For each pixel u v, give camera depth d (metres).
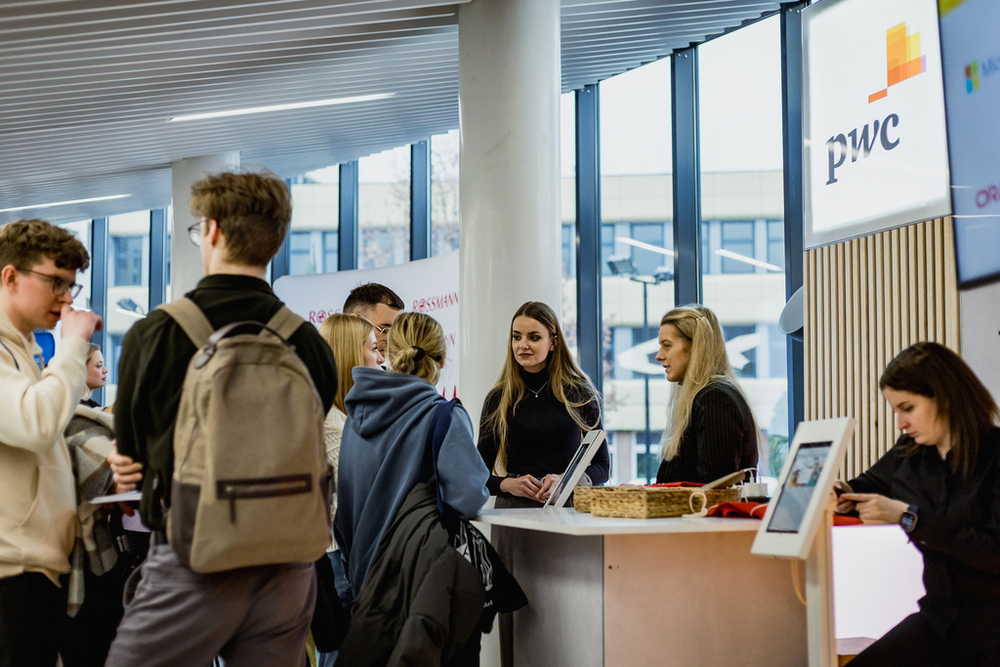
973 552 2.11
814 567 2.24
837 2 4.60
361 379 2.82
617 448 6.87
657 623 2.45
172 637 1.75
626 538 2.45
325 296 7.42
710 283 6.47
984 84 3.71
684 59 6.70
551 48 5.32
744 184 6.36
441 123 8.00
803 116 4.89
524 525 2.47
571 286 7.24
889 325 4.25
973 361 3.75
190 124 7.56
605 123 7.19
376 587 2.55
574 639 2.60
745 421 2.97
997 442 2.20
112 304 10.49
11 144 7.68
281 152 8.56
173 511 1.71
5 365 2.04
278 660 1.87
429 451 2.71
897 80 4.18
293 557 1.75
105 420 2.37
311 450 1.79
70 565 2.16
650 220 6.89
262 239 1.92
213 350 1.74
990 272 3.65
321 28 5.69
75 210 10.19
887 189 4.27
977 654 2.16
